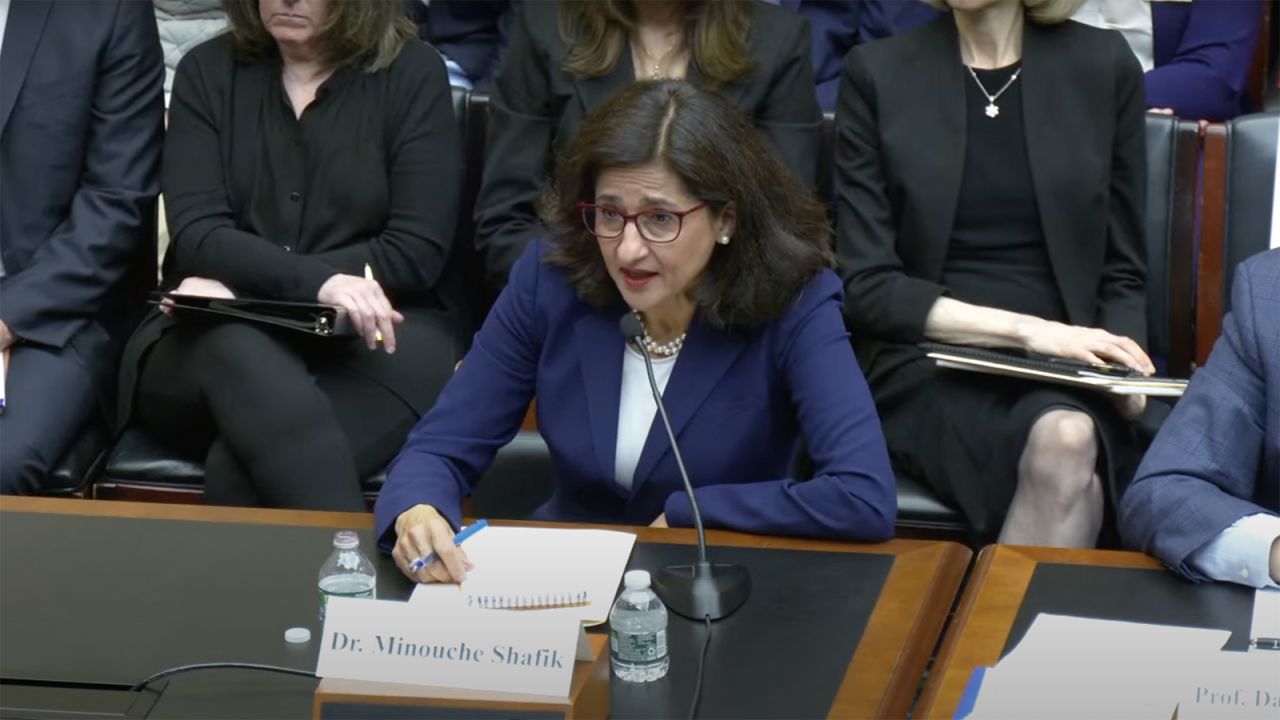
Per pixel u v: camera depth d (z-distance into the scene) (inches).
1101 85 436.1
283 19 438.0
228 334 406.6
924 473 420.2
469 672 213.0
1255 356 300.8
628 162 285.1
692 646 241.9
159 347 422.6
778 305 308.0
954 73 440.5
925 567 272.5
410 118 450.3
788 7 553.6
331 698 212.2
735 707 223.1
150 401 422.0
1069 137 434.0
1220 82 543.5
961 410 412.2
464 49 565.0
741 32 450.6
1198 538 269.4
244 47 454.3
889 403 433.7
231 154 453.1
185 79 458.9
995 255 442.9
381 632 215.6
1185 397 307.6
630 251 289.0
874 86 444.8
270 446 394.0
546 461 436.5
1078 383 384.5
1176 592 264.4
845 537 287.0
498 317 327.9
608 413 318.0
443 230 452.1
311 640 245.3
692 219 289.9
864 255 438.9
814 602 257.8
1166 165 456.4
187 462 427.2
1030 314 437.4
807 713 221.6
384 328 419.5
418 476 299.7
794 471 402.3
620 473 321.7
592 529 286.5
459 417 321.7
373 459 425.7
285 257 432.5
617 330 318.3
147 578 269.4
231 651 241.8
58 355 436.5
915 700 232.7
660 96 293.9
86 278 442.3
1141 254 446.9
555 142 456.8
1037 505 393.1
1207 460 295.6
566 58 452.1
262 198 451.2
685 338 315.3
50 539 286.4
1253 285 305.9
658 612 232.5
